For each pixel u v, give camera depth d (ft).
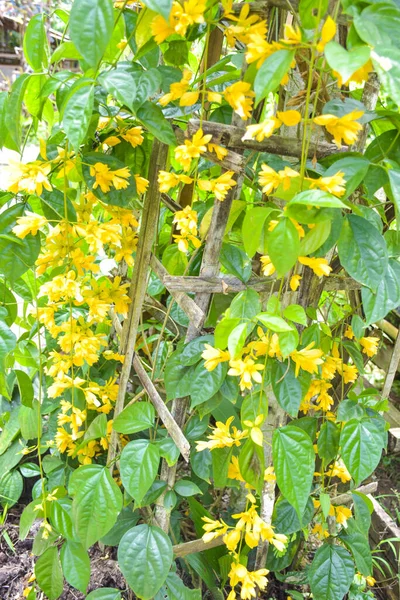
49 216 3.79
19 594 4.99
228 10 2.94
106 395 4.52
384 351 7.42
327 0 2.48
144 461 3.76
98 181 3.50
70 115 2.97
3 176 3.89
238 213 3.70
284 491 3.31
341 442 3.86
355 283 4.13
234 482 4.33
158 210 3.86
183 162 3.10
